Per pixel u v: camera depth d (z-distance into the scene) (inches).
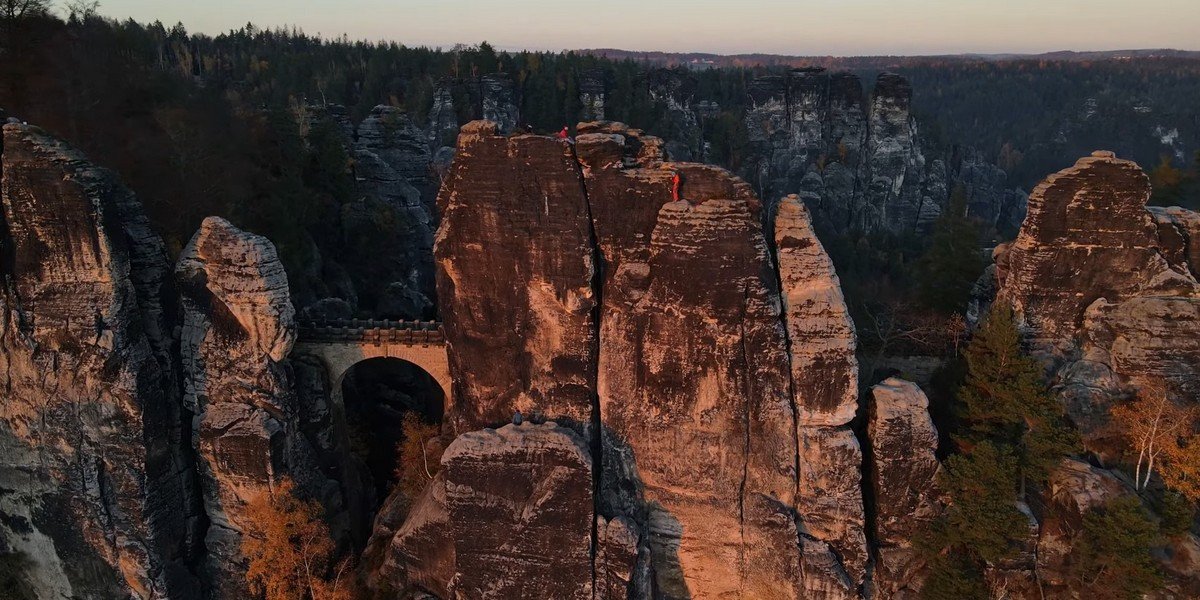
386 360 2694.4
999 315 1625.2
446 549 1764.3
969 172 6299.2
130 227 1787.6
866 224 5698.8
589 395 1690.5
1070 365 1743.4
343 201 3233.3
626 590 1631.4
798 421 1617.9
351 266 3161.9
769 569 1652.3
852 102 6136.8
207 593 1930.4
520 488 1652.3
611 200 1625.2
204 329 1838.1
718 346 1596.9
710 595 1707.7
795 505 1646.2
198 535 1908.2
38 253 1732.3
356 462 2247.8
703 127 6289.4
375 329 1931.6
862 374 1932.8
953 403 1775.3
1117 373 1704.0
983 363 1660.9
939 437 1782.7
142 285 1807.3
